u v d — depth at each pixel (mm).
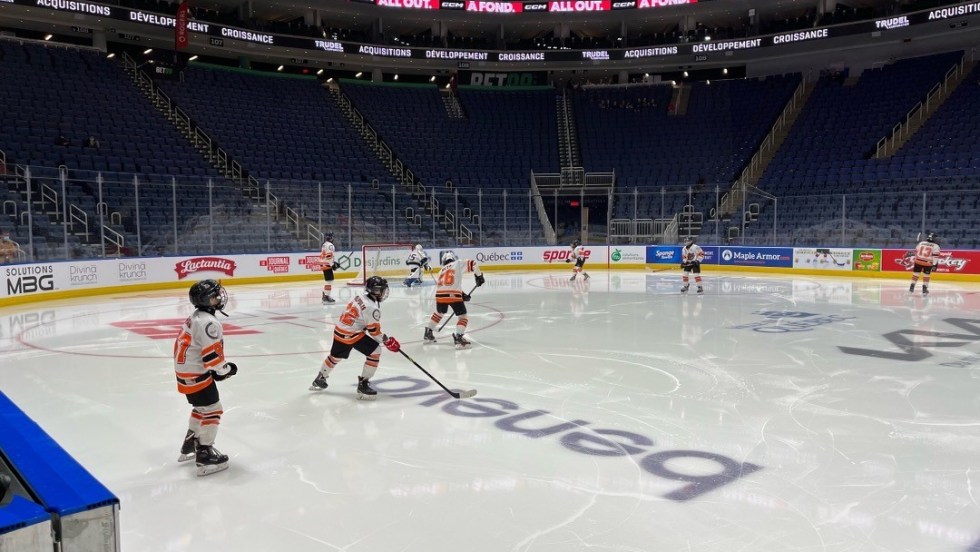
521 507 4184
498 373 8023
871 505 4180
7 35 25812
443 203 27531
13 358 9047
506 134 32062
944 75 28312
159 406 6625
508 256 26641
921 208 23219
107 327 11820
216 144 25359
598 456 5117
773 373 7949
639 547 3643
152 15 24859
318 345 10016
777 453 5156
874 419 6043
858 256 22453
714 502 4238
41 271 15797
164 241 20094
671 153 30594
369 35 32969
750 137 30250
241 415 6258
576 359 8844
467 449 5297
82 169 20109
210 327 4609
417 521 3992
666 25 32812
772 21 32000
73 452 5281
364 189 26531
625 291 18219
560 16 30641
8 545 1548
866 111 28641
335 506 4223
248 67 30969
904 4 28219
